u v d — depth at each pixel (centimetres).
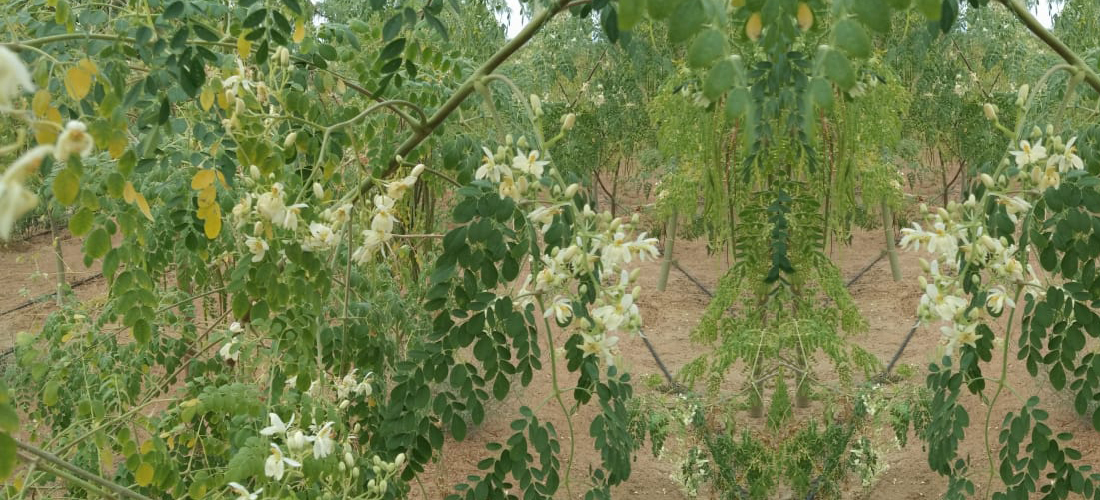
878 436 482
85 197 154
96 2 231
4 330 705
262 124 237
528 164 192
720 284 396
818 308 388
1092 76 206
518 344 199
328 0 536
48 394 252
